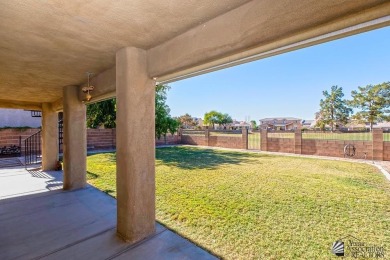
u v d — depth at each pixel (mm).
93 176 6227
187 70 2328
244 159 9258
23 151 10477
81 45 2461
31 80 4098
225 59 2033
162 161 8719
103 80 3514
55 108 6543
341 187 4926
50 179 5828
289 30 1420
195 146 15594
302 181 5484
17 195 4430
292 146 11312
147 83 2660
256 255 2340
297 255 2342
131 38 2283
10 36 2203
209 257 2293
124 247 2480
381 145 8664
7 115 11703
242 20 1661
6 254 2359
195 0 1578
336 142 9906
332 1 1254
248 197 4273
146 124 2674
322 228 2955
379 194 4406
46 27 2002
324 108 26016
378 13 1179
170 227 3008
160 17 1839
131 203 2557
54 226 3031
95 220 3232
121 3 1609
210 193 4543
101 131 13844
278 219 3246
